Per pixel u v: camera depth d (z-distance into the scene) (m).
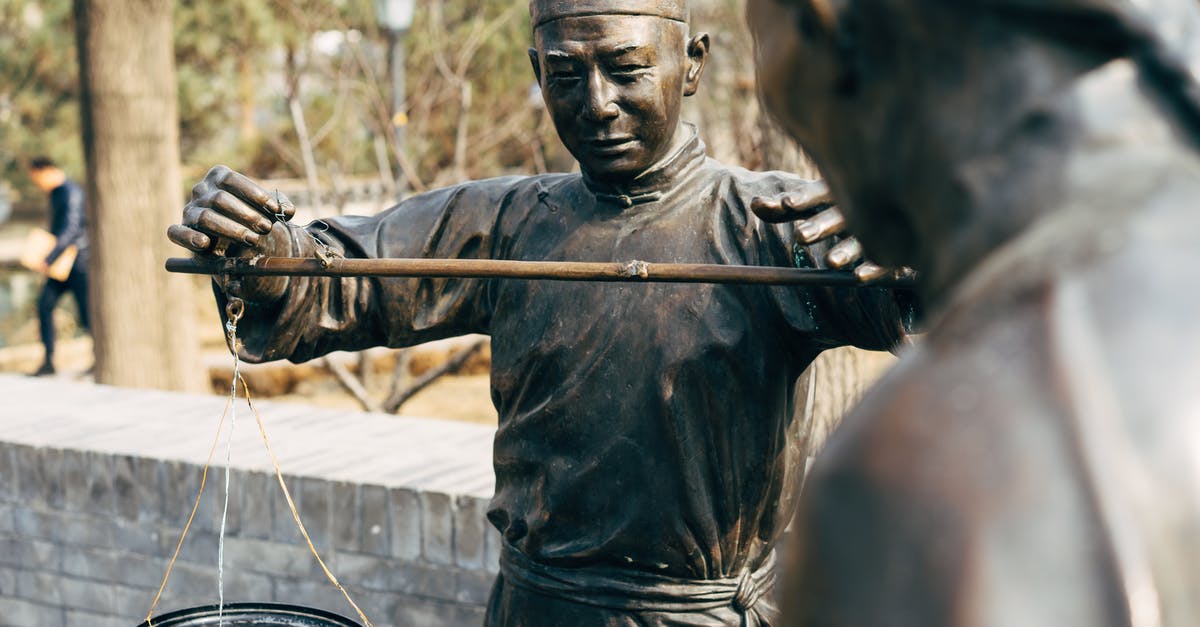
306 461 4.17
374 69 9.34
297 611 2.57
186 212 2.10
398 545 3.93
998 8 0.63
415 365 9.35
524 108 9.54
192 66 12.12
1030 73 0.63
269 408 4.81
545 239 2.24
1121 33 0.63
